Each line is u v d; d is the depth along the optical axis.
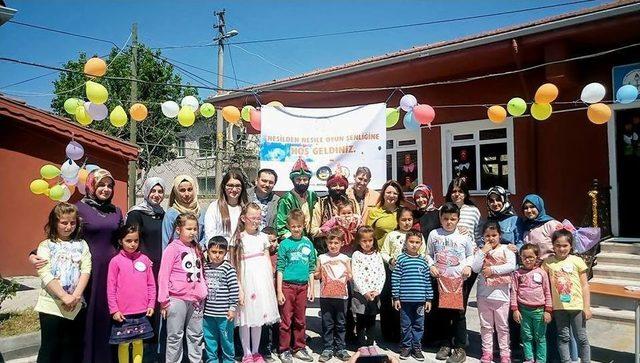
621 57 7.34
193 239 4.27
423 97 9.48
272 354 4.89
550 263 4.53
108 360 4.07
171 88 23.42
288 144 6.09
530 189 8.27
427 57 8.20
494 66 8.46
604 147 7.62
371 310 4.89
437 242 4.85
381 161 5.92
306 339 5.45
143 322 4.10
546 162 8.17
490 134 8.74
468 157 9.01
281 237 4.96
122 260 4.05
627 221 7.45
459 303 4.63
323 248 5.24
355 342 5.24
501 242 4.79
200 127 25.11
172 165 27.84
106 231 4.15
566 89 7.91
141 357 4.11
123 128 22.31
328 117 6.09
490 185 8.76
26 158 10.11
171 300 4.10
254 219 4.55
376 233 5.21
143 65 22.39
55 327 3.84
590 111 5.24
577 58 6.70
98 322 4.06
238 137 21.38
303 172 5.13
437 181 9.33
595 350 4.98
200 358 4.24
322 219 5.19
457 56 7.90
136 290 4.06
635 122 7.36
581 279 4.42
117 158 11.18
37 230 10.20
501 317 4.51
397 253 4.95
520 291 4.52
